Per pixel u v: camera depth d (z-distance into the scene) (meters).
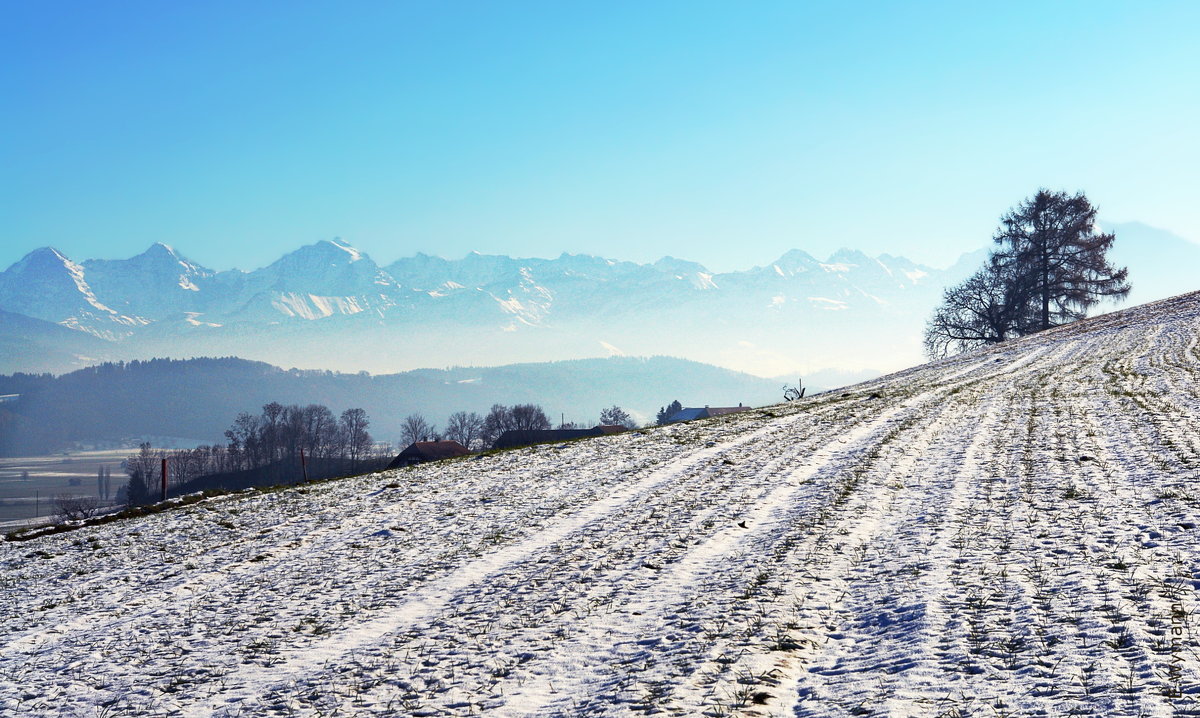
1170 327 61.81
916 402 40.22
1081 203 89.31
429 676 11.39
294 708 10.73
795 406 47.44
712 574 14.95
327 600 15.98
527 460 34.28
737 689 9.88
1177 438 23.31
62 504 166.25
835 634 11.54
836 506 19.38
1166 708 8.10
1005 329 90.12
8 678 13.17
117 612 16.78
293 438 171.62
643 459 31.19
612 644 11.95
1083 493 17.91
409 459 110.44
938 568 13.65
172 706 11.28
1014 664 9.63
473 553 18.72
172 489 156.88
